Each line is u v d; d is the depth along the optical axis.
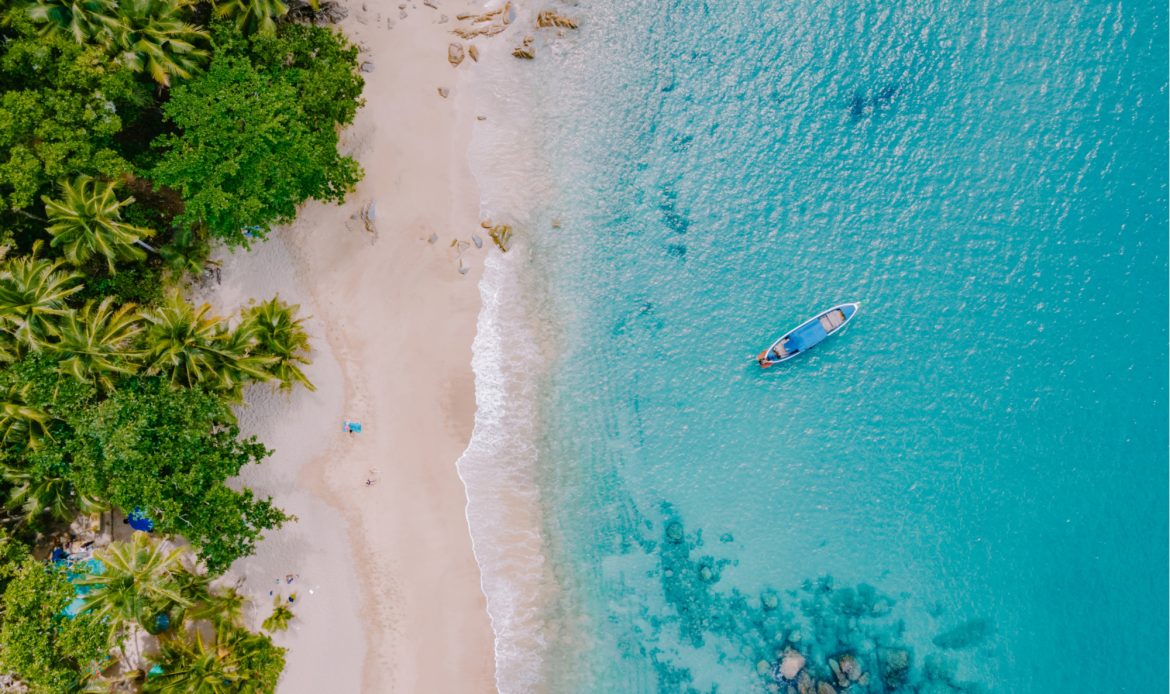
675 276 28.11
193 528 21.22
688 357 27.95
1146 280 28.11
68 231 19.66
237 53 22.00
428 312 27.03
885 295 28.16
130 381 20.72
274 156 21.27
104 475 20.27
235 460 22.08
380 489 26.42
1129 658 27.30
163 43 20.02
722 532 27.36
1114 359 27.94
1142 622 27.42
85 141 19.25
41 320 19.14
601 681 26.84
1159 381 27.81
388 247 26.91
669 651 26.97
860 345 28.06
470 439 26.94
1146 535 27.56
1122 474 27.67
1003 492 27.69
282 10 22.20
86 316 20.12
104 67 19.39
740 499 27.55
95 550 21.53
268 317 22.83
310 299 26.45
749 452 27.75
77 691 20.03
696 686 26.84
